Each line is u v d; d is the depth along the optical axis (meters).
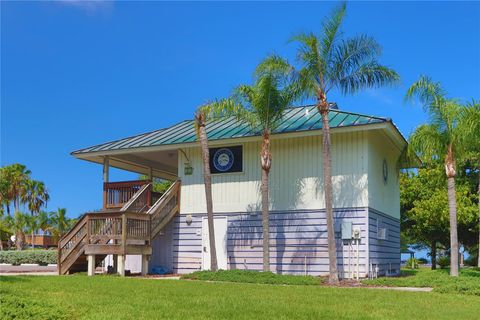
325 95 16.91
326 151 16.78
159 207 20.42
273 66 17.27
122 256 18.52
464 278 16.30
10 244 62.09
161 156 24.52
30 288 12.47
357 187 18.89
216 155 21.47
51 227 61.16
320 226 19.25
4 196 58.00
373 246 19.12
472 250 40.19
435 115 18.23
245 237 20.47
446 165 18.52
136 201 21.02
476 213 30.00
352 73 16.86
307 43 16.75
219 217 21.09
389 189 22.36
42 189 60.72
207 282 15.55
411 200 34.44
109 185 22.73
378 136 20.59
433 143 18.20
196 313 8.85
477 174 31.20
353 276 18.34
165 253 21.97
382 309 9.88
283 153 20.36
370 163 19.20
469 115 17.84
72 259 19.39
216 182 21.36
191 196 21.78
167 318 8.26
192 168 21.95
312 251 19.20
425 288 14.97
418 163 23.08
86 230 19.19
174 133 24.00
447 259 37.81
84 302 9.97
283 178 20.19
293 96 17.70
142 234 19.45
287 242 19.69
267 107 18.06
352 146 19.20
